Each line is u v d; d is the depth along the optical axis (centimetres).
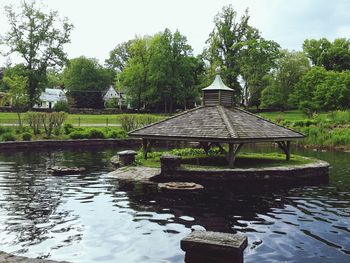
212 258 606
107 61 10525
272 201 1278
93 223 999
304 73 6662
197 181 1612
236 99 6662
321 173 1823
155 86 6888
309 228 983
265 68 6303
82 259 764
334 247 847
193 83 7244
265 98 6675
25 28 5481
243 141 1689
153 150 2970
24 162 2198
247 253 806
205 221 1030
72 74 9612
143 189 1429
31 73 5434
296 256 793
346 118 4453
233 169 1627
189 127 1850
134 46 7231
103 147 3294
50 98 9219
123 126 3847
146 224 995
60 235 902
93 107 8781
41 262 613
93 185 1498
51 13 5616
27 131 3553
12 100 4038
